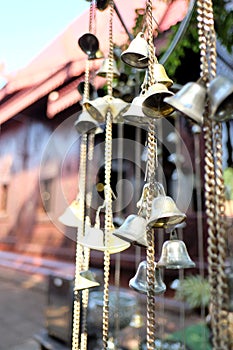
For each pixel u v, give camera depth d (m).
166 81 0.85
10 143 7.41
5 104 4.82
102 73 1.19
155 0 1.66
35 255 6.31
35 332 3.15
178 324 2.55
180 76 2.27
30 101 4.29
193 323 2.55
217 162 0.50
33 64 4.20
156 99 0.69
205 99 0.52
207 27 0.55
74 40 3.32
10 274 6.23
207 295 2.43
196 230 3.46
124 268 4.14
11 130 7.39
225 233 0.48
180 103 0.51
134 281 0.85
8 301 4.51
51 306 2.19
